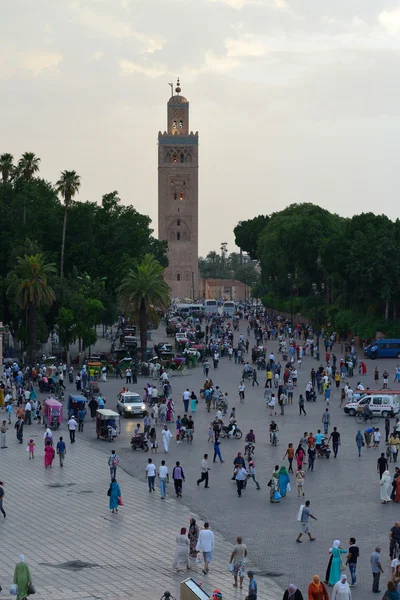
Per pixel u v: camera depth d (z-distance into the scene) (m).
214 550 44.19
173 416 80.12
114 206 160.50
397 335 127.38
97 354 122.00
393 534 41.62
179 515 50.19
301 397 82.12
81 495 54.56
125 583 39.09
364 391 83.25
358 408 79.25
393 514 49.97
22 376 95.56
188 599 32.72
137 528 47.66
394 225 141.25
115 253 152.50
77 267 148.00
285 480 53.78
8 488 56.34
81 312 118.06
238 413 83.00
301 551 43.81
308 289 184.88
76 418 78.06
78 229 149.62
